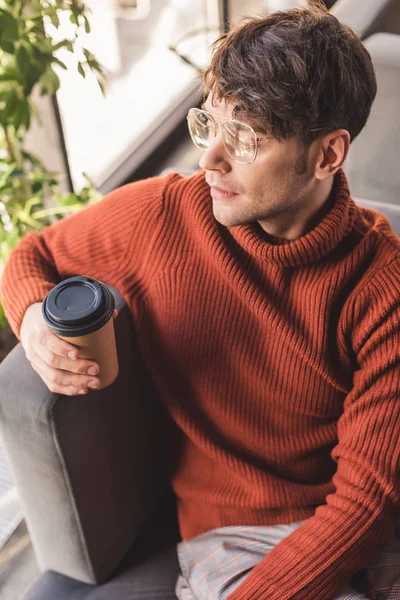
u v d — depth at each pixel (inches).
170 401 46.1
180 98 96.0
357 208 42.5
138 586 47.0
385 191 73.4
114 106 87.3
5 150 68.4
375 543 39.6
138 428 48.3
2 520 63.3
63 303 35.2
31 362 39.6
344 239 41.1
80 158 84.6
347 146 37.3
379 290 40.1
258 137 35.5
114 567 48.3
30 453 41.1
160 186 44.8
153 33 88.0
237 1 85.9
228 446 46.8
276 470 46.3
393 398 40.0
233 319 43.3
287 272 41.3
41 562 48.8
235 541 44.9
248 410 45.6
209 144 38.1
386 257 40.6
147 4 84.4
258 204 37.9
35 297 42.6
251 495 45.2
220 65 35.2
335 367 42.7
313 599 38.4
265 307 41.4
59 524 44.5
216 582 42.9
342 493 40.3
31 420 39.3
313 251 39.6
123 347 44.6
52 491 42.7
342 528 39.3
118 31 84.4
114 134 88.8
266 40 34.3
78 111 81.1
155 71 92.0
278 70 33.9
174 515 52.2
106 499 45.9
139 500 50.2
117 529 47.9
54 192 68.8
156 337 46.3
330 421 45.7
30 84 54.4
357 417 41.3
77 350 35.9
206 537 46.1
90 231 45.8
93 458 43.4
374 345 40.5
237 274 41.5
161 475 53.1
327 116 35.6
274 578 39.0
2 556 61.1
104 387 39.9
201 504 47.7
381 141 69.4
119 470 46.7
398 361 39.9
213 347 44.4
